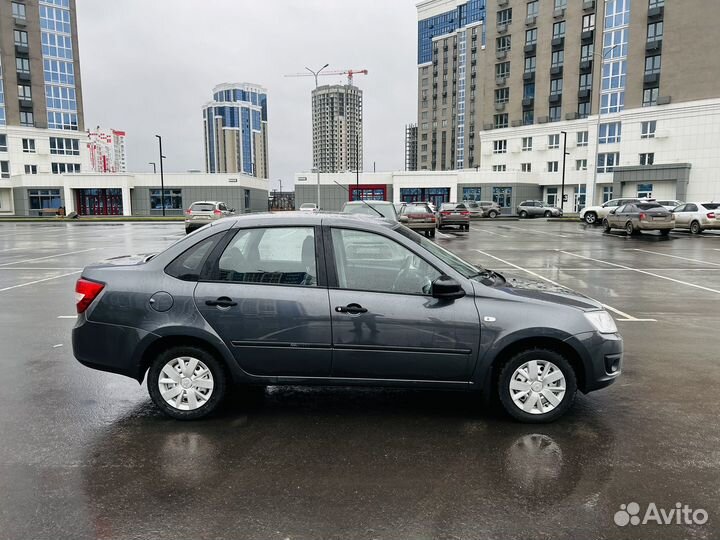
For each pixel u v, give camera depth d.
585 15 54.75
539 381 4.02
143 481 3.23
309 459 3.51
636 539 2.68
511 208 56.50
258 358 4.00
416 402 4.54
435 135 118.94
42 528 2.76
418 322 3.91
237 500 3.02
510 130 61.78
